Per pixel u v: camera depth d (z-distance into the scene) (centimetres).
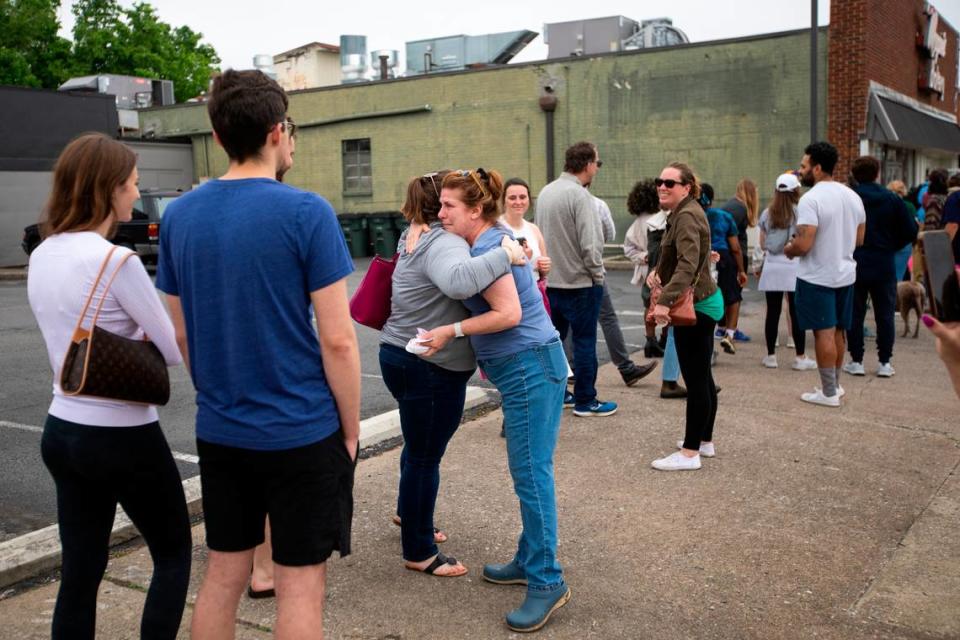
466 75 2181
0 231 2214
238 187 229
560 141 2078
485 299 314
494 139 2169
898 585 349
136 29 4444
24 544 379
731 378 743
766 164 1847
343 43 2914
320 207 228
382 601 342
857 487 465
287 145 249
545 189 598
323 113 2416
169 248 240
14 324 1192
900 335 966
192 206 233
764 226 851
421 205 347
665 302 457
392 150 2320
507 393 324
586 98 2033
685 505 439
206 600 240
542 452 324
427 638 313
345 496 241
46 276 246
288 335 227
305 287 228
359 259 2200
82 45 4297
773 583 351
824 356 633
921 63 2119
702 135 1909
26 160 2245
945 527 410
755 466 500
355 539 405
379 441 568
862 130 1720
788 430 575
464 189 320
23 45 4172
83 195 247
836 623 319
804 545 389
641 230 789
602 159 2034
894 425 587
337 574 367
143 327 249
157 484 257
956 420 600
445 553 388
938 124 2186
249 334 225
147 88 3180
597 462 511
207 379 231
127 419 246
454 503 447
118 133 2464
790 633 312
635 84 1970
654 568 367
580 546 390
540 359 321
